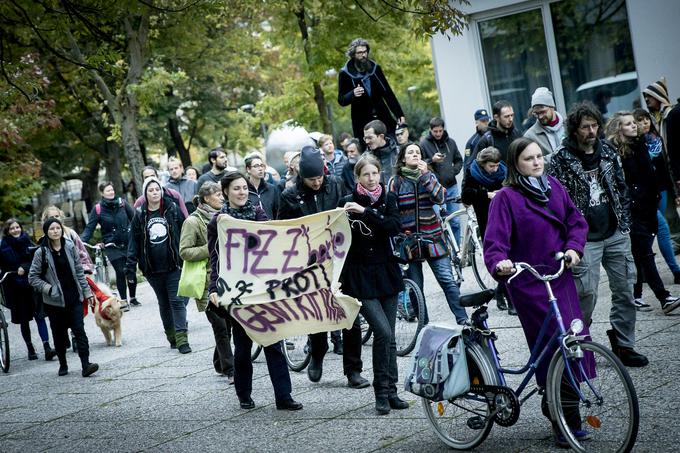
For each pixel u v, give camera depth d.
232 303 8.98
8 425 10.28
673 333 9.50
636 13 16.48
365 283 8.35
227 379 10.96
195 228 11.43
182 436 8.67
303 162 8.98
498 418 6.76
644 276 11.30
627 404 6.19
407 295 10.73
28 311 14.79
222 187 9.27
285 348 10.83
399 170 10.88
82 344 12.58
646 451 6.34
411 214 10.82
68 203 47.75
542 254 6.83
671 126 10.70
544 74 17.73
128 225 18.23
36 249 13.95
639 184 10.26
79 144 41.09
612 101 17.17
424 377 7.03
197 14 27.36
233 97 42.41
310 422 8.45
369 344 11.37
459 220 14.95
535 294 6.76
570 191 8.10
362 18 25.61
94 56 12.50
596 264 8.16
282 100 31.92
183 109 42.62
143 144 41.50
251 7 28.42
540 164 6.83
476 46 18.25
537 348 6.75
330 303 8.88
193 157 56.81
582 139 8.02
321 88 30.14
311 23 27.42
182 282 11.18
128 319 17.33
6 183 28.80
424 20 10.54
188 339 14.19
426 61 32.50
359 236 8.45
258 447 7.93
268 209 12.98
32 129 25.97
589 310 8.30
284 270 8.93
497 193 6.95
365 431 7.91
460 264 13.20
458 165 15.91
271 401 9.51
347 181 13.38
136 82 27.14
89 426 9.67
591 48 17.23
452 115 18.67
